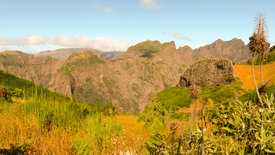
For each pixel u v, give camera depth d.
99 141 3.18
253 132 1.83
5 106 5.90
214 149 1.76
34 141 2.93
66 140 3.25
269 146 1.63
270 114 1.94
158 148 2.16
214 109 2.21
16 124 3.80
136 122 7.96
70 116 4.91
